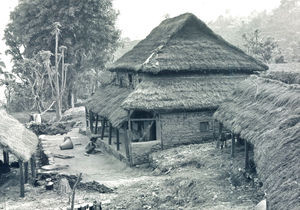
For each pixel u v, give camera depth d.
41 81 50.66
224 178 17.80
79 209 16.19
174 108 25.39
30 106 56.62
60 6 51.12
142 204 16.75
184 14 30.41
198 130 26.67
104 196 18.59
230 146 23.27
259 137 15.14
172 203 16.45
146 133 26.52
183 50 28.20
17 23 52.53
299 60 61.62
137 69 27.48
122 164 26.42
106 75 41.47
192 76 27.97
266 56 52.50
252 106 19.48
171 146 26.19
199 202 15.58
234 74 29.06
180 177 18.72
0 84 53.94
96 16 52.34
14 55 57.72
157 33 32.75
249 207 13.40
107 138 33.41
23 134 23.98
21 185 19.42
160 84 26.67
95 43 53.66
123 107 24.89
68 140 32.66
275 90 18.67
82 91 64.31
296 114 14.19
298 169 9.46
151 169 24.17
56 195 19.66
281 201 8.91
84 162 27.88
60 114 49.72
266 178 10.60
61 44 52.59
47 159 28.59
